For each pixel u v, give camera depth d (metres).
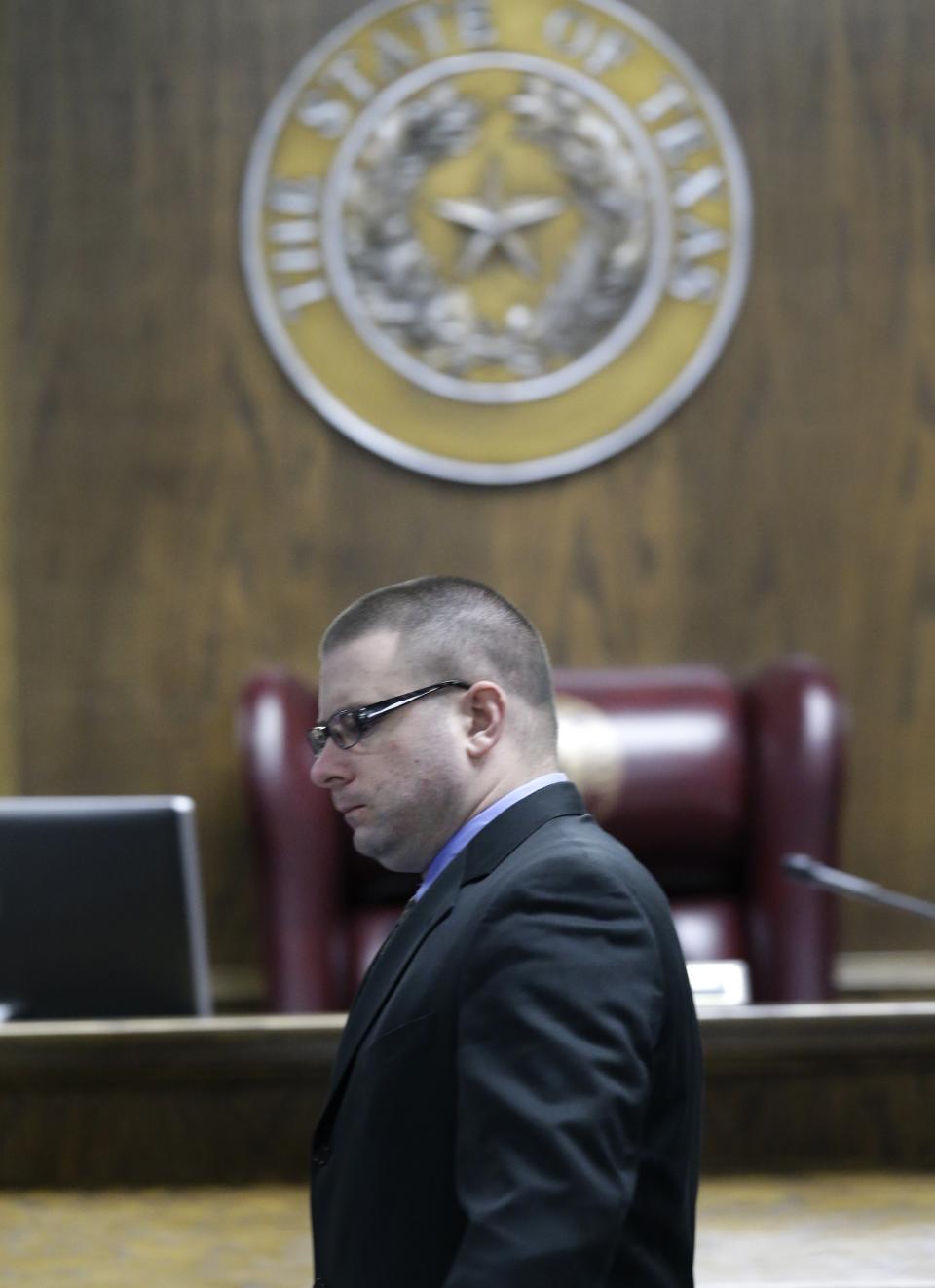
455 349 16.70
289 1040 9.11
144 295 16.77
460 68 16.75
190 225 16.78
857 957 16.55
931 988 16.31
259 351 16.77
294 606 16.70
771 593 16.75
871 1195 8.56
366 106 16.77
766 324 16.72
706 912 15.12
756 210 16.77
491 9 16.75
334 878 14.48
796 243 16.69
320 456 16.73
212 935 16.55
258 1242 8.09
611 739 15.20
